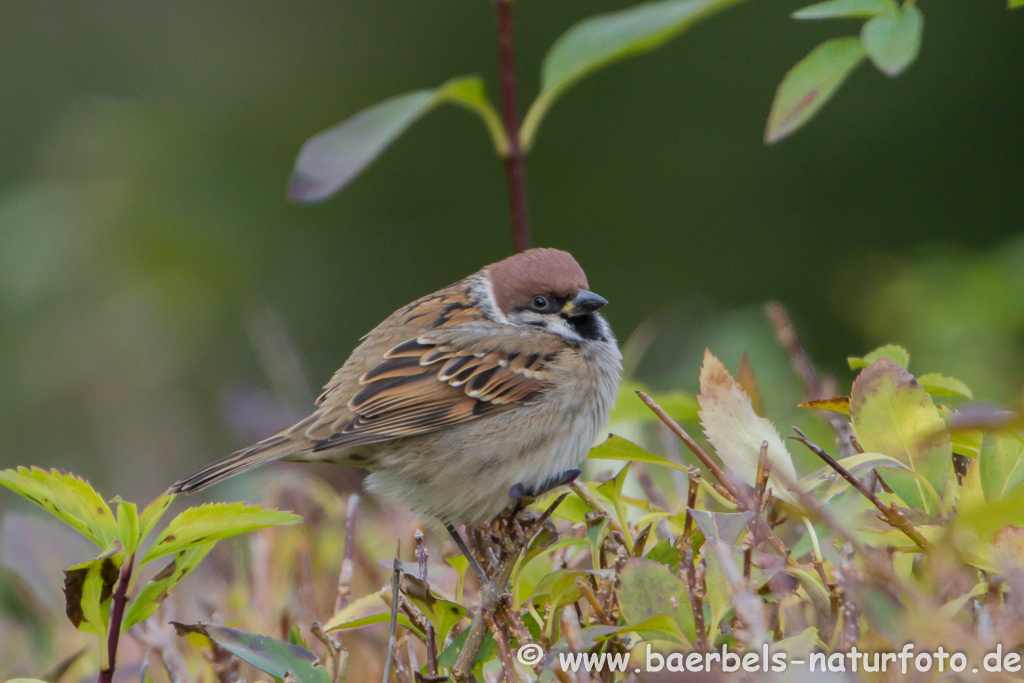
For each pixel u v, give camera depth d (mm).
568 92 26938
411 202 26953
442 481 7594
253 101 27297
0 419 16391
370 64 27969
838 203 25062
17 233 17016
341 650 5133
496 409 7672
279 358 10359
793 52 26047
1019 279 12320
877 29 5809
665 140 26422
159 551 5113
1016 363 11867
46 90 26531
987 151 24344
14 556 6730
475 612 5215
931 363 12039
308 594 6539
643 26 8758
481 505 7645
